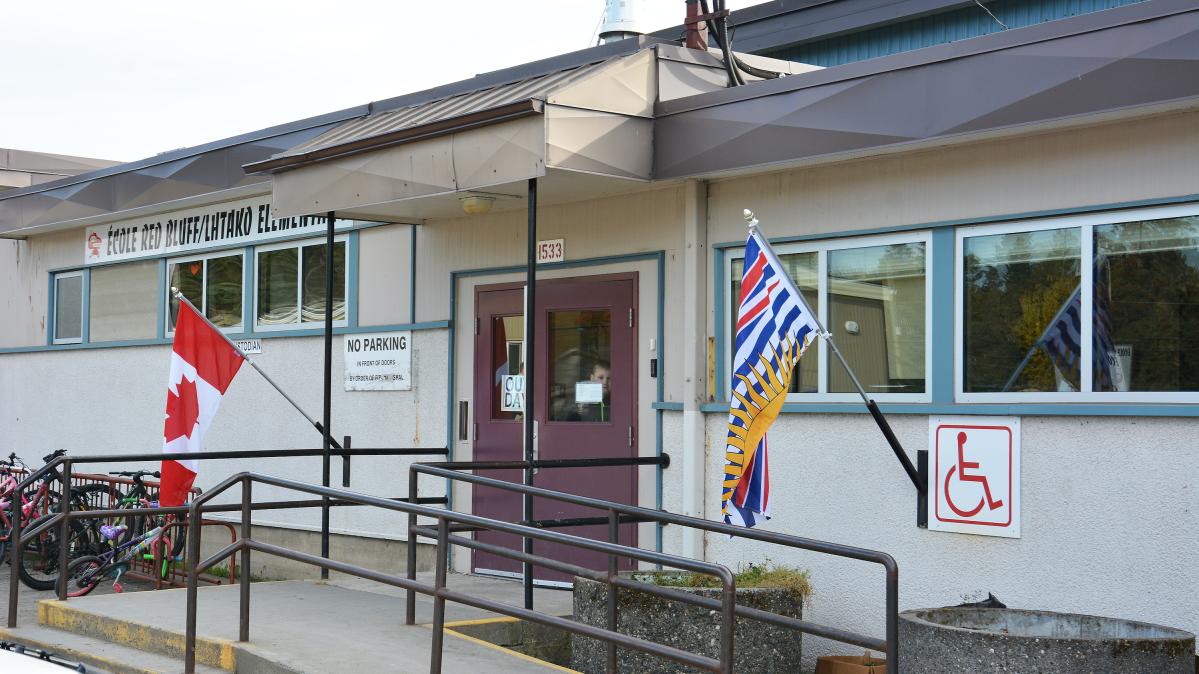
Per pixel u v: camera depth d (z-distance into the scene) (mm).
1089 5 11445
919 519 7133
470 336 10078
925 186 7297
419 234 10508
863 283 7648
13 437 15070
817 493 7633
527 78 9047
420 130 8133
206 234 12633
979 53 6637
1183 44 5902
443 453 10086
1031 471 6707
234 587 9023
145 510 8570
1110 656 5254
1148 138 6414
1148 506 6293
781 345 6602
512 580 9625
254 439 12008
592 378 9125
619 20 10523
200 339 9242
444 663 6609
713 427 8250
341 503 9414
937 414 7094
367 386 10891
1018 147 6906
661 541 8562
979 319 7113
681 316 8500
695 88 8430
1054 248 6828
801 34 13289
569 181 8195
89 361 14062
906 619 5848
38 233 14641
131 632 7559
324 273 11484
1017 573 6734
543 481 9359
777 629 6793
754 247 6699
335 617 7809
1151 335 6449
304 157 8969
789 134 7457
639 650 5191
